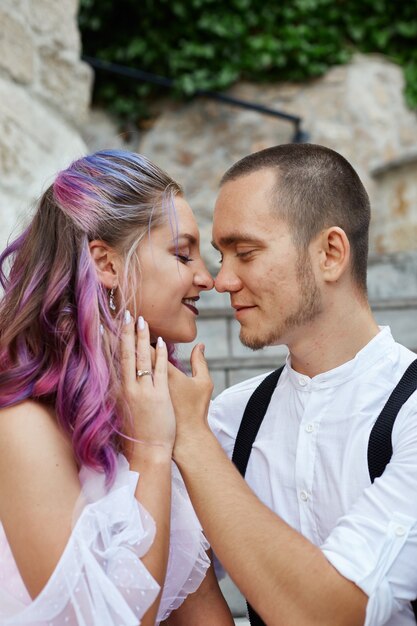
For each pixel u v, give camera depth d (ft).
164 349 5.21
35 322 5.31
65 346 5.19
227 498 4.82
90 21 20.36
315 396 5.47
